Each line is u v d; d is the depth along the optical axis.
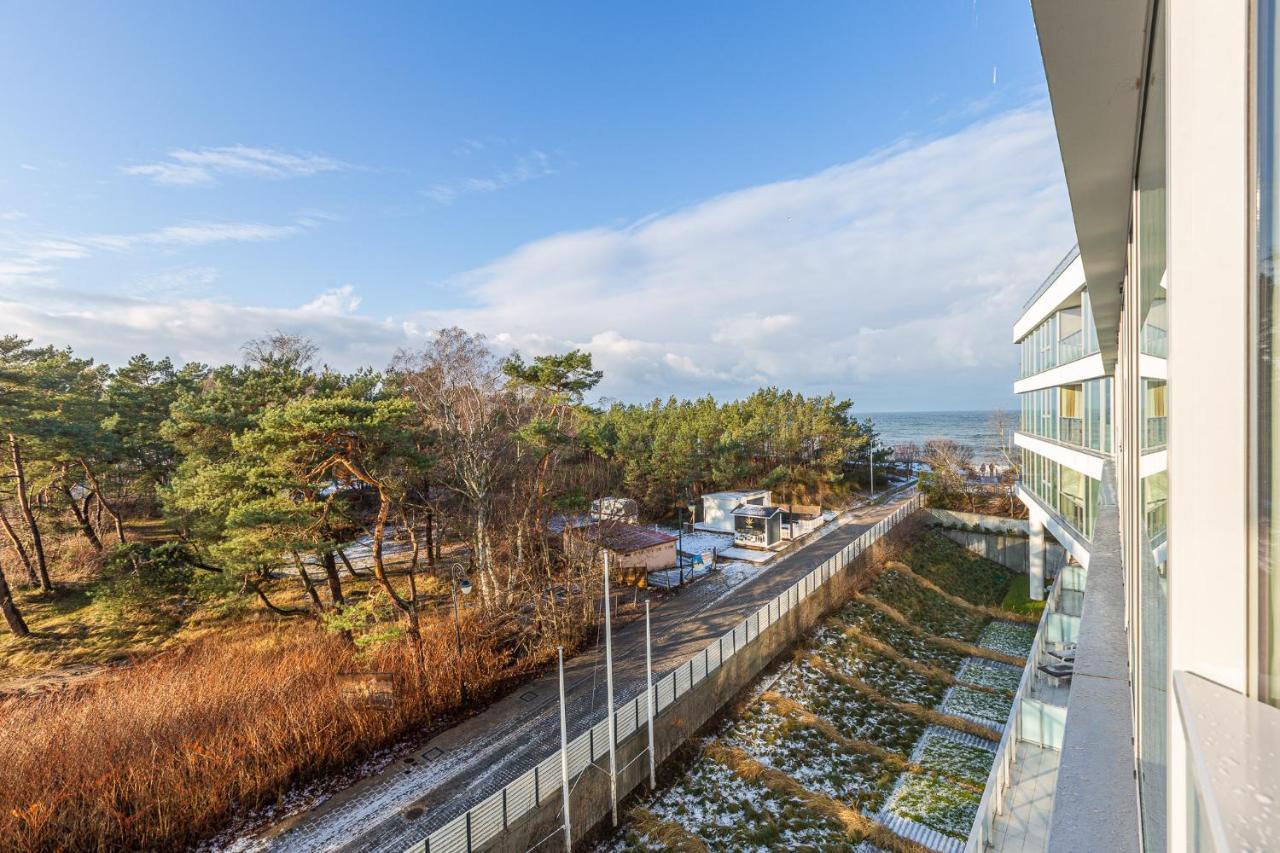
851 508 35.84
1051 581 25.52
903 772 13.05
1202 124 1.01
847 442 38.69
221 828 9.77
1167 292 1.13
